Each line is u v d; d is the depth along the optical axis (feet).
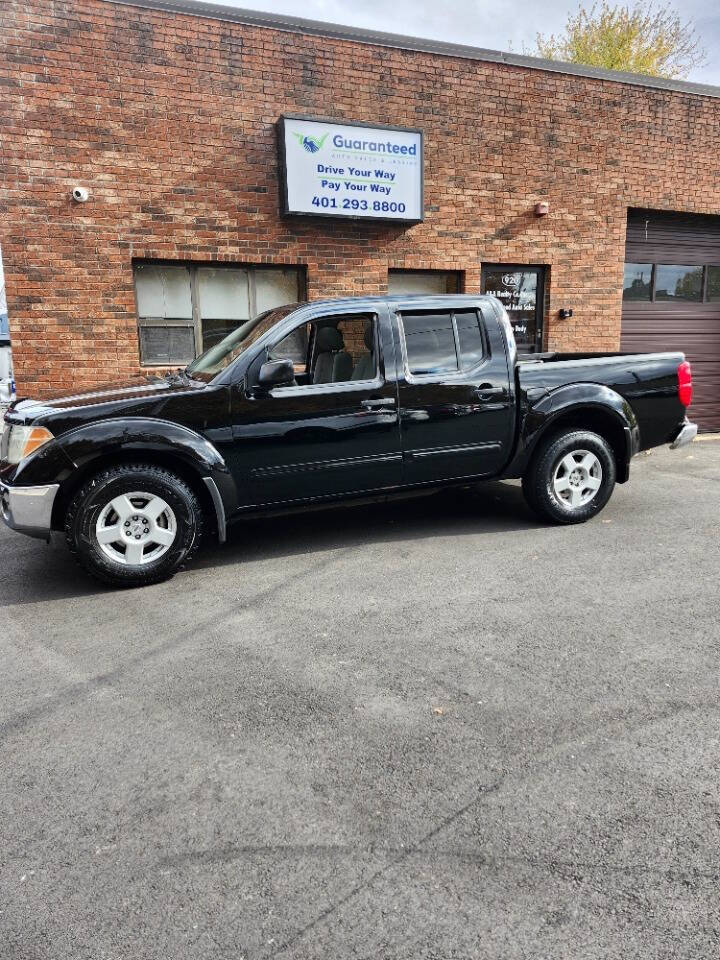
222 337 27.30
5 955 5.63
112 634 12.12
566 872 6.37
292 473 15.48
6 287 23.75
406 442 16.39
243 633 12.01
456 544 16.80
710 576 14.24
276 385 15.33
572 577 14.33
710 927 5.74
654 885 6.19
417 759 8.18
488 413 17.04
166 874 6.48
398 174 27.53
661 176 32.94
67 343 24.66
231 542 17.60
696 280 35.68
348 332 16.25
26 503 13.60
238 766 8.16
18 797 7.68
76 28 23.35
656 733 8.58
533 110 29.96
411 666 10.58
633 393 18.28
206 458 14.44
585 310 32.37
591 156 31.35
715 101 33.47
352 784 7.75
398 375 16.20
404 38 27.35
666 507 20.11
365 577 14.67
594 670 10.28
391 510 20.44
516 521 18.76
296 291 28.14
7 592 14.38
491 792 7.55
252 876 6.43
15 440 14.01
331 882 6.33
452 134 28.73
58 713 9.48
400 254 28.63
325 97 26.63
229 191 25.85
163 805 7.48
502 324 17.38
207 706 9.57
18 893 6.30
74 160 23.89
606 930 5.73
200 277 26.61
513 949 5.57
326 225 27.37
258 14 25.27
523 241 30.68
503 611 12.64
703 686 9.73
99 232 24.48
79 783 7.91
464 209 29.43
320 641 11.59
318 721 9.10
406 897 6.13
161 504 14.30
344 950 5.60
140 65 24.18
